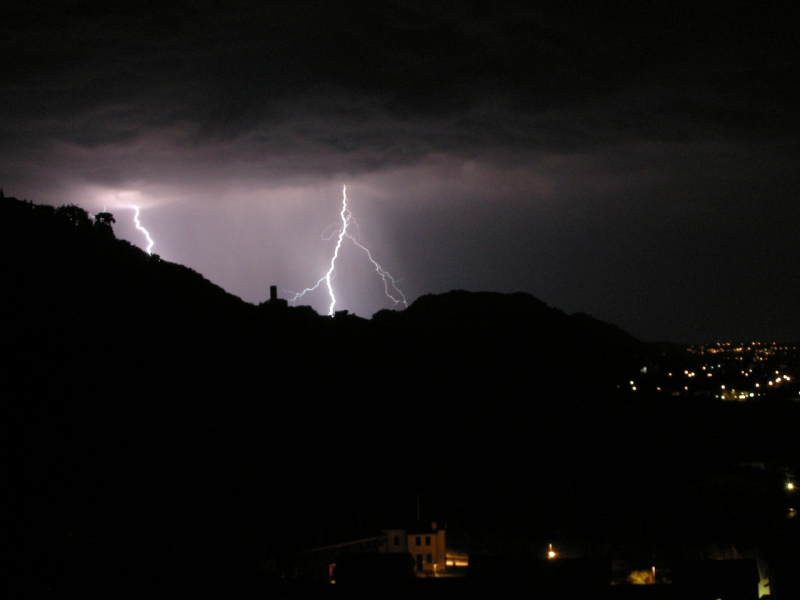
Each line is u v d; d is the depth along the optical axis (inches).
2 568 1167.6
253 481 2129.7
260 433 2549.2
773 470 2282.2
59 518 1485.0
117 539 1439.5
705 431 3225.9
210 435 2353.6
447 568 1720.0
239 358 3152.1
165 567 1290.6
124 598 1105.4
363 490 2317.9
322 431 2805.1
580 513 2119.8
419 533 1764.3
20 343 2356.1
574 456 2881.4
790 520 1533.0
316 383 3275.1
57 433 1958.7
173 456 2096.5
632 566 1563.7
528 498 2320.4
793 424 3272.6
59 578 1170.0
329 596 1150.3
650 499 2192.4
